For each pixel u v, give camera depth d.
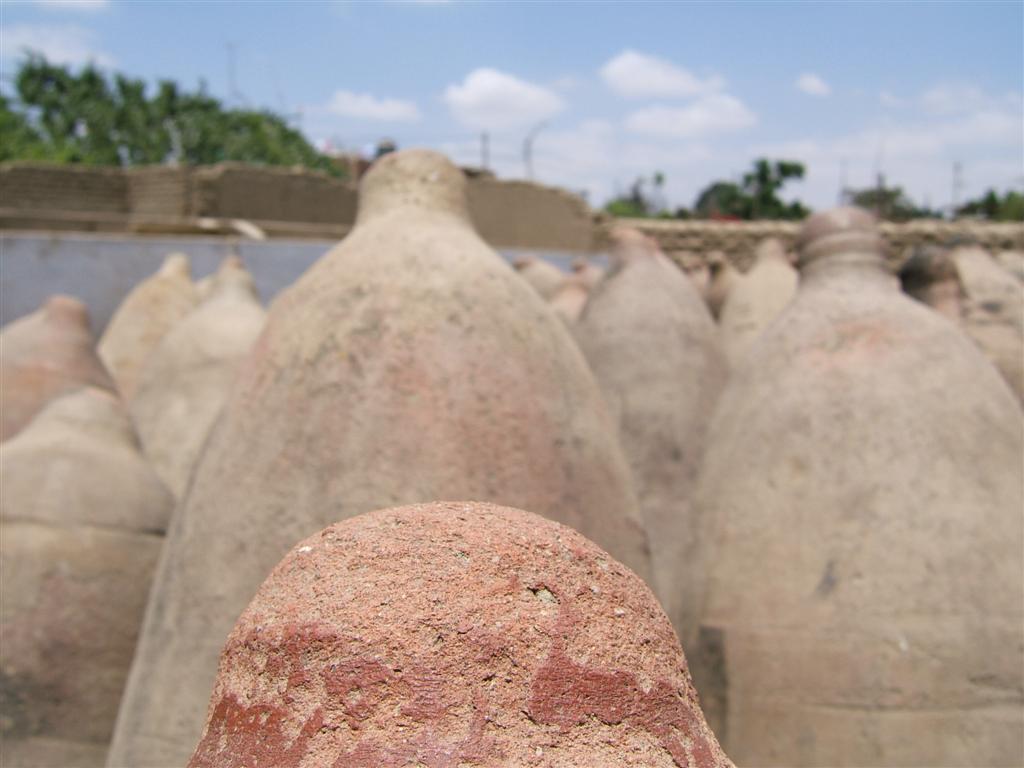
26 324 4.63
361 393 2.66
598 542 2.78
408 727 1.32
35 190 17.34
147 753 2.64
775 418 3.09
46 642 3.23
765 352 3.30
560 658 1.37
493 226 16.81
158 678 2.69
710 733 1.46
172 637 2.70
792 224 15.91
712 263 7.32
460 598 1.39
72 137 23.56
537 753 1.31
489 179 16.77
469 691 1.34
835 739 2.73
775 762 2.80
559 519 2.69
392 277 2.80
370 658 1.35
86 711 3.26
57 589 3.27
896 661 2.71
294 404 2.72
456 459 2.61
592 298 5.03
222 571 2.67
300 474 2.65
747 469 3.09
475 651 1.36
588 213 16.97
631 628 1.44
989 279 4.39
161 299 7.31
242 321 5.46
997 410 2.99
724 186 23.72
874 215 3.55
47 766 3.19
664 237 16.14
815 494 2.93
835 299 3.27
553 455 2.72
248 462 2.73
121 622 3.35
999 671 2.70
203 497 2.79
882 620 2.75
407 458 2.60
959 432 2.91
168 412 5.17
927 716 2.68
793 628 2.84
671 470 4.54
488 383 2.70
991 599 2.74
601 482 2.83
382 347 2.70
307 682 1.37
